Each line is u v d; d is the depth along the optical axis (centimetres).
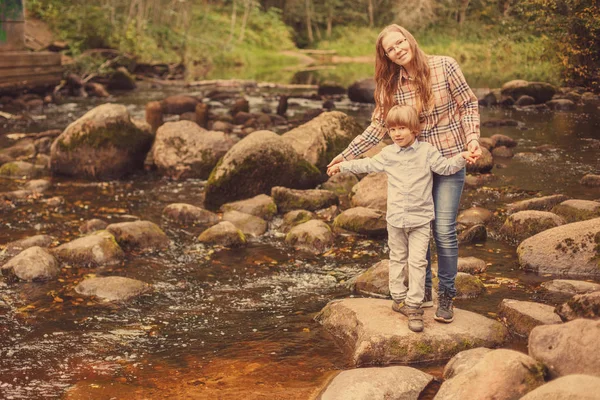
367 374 332
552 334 310
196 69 2983
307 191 720
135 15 3206
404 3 3916
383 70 379
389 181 373
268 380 354
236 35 4156
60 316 448
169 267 545
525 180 793
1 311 455
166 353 392
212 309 459
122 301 474
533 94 1552
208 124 1187
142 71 2519
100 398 339
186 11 3378
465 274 470
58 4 2603
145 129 961
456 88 371
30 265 516
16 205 727
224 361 379
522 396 277
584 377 254
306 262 550
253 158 737
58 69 1834
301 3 5262
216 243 596
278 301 470
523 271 505
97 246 554
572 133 1118
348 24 5356
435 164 361
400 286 389
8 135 1120
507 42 2083
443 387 302
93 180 854
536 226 571
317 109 1374
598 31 1473
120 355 391
